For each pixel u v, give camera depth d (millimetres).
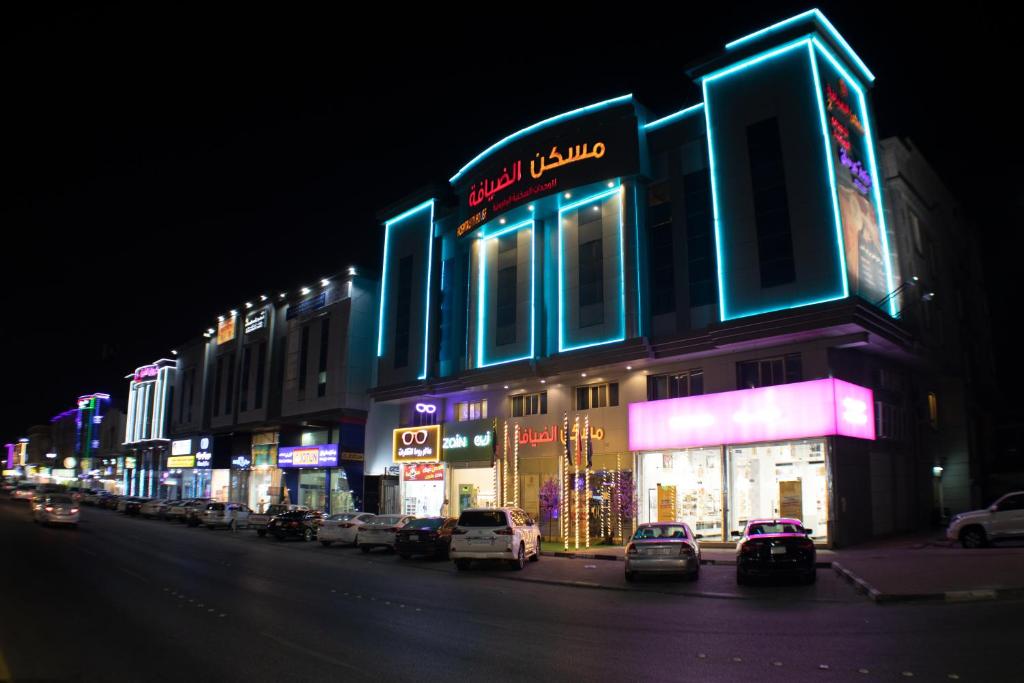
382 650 9031
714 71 26797
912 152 31469
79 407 107000
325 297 48094
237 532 38281
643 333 27641
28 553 21016
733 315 24875
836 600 13234
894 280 27500
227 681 7484
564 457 30109
